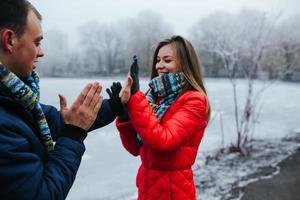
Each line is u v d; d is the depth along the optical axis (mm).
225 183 4664
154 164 1944
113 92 1729
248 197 4141
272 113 12664
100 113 1677
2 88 1154
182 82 2010
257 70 7234
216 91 22984
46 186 1146
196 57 2107
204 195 4238
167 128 1804
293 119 11156
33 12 1229
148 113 1749
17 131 1141
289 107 14727
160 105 2006
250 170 5266
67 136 1259
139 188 2064
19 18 1165
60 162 1199
